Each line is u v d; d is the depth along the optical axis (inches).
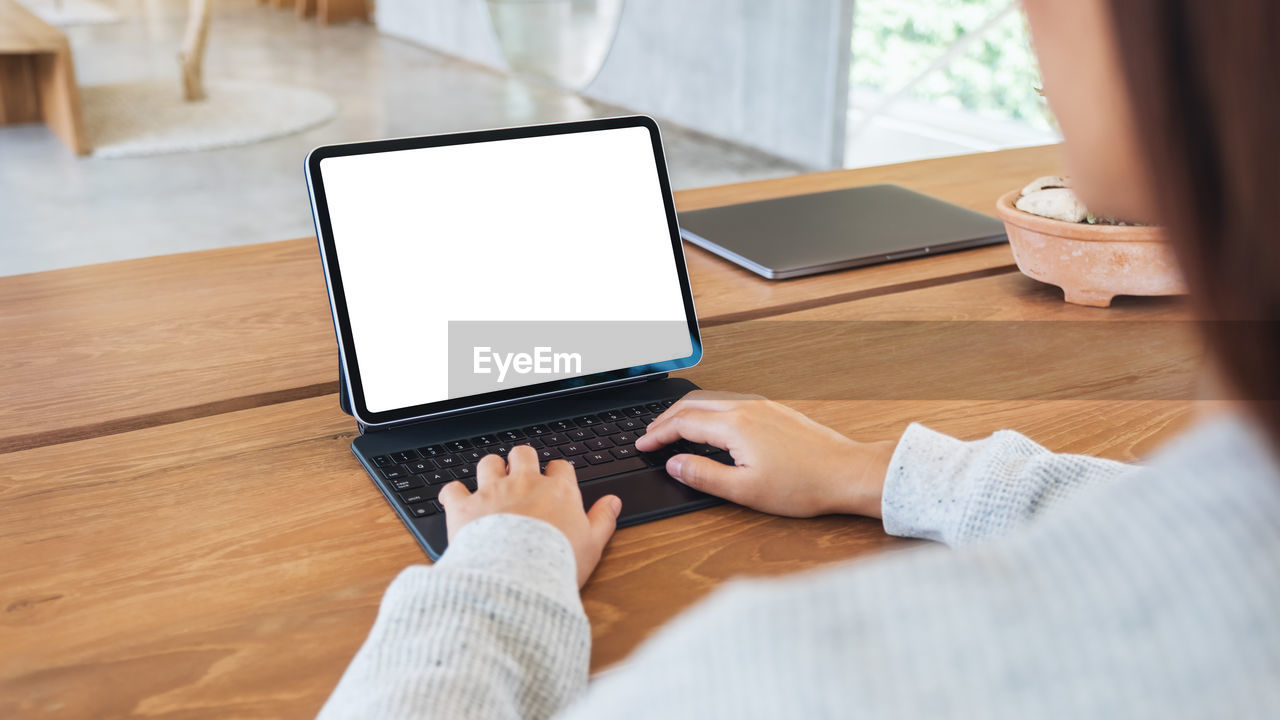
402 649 18.2
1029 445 26.0
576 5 215.0
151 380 35.0
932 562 10.7
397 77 226.7
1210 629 9.4
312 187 30.3
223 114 191.8
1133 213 11.2
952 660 9.8
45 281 43.5
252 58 232.8
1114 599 9.8
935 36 159.8
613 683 11.8
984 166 62.9
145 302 41.6
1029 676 9.6
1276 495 9.9
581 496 27.7
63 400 33.3
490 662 18.1
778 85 173.3
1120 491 10.8
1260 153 8.4
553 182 34.0
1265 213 8.5
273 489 28.6
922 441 26.8
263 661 21.9
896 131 169.5
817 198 55.0
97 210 143.4
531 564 20.8
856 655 10.0
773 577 25.1
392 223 31.4
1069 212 42.1
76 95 163.9
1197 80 8.8
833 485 27.2
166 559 25.3
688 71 191.5
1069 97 10.6
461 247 32.3
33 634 22.5
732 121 185.0
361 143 31.1
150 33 237.8
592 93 217.9
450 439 30.8
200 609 23.5
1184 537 10.0
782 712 10.0
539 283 33.3
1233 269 8.9
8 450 30.1
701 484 28.3
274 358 37.0
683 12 189.3
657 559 25.8
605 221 34.7
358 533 26.6
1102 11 9.6
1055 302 43.2
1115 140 10.4
